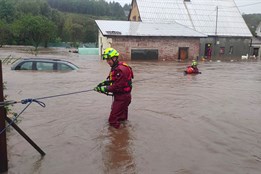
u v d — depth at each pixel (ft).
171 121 22.84
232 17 142.31
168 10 136.67
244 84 46.09
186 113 25.54
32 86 35.58
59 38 224.53
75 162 15.08
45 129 19.83
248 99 33.19
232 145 18.16
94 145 17.40
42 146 16.93
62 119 22.21
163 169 14.64
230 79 52.26
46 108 25.29
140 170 14.46
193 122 22.84
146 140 18.51
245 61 108.88
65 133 19.22
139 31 108.78
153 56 108.47
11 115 21.57
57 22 260.62
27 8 276.00
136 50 105.40
